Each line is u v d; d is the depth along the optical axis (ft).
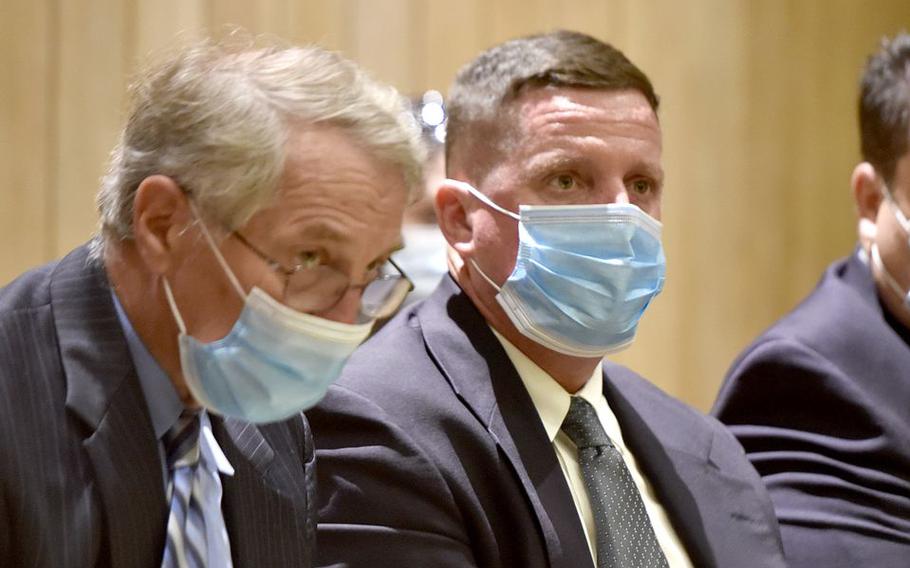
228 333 10.34
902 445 17.48
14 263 20.83
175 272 10.33
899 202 18.40
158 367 10.64
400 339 14.82
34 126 20.98
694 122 26.09
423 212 20.38
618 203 14.70
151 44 21.71
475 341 14.79
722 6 26.27
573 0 25.05
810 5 26.94
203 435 10.94
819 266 26.99
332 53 10.99
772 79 26.66
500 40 24.40
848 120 27.22
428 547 13.11
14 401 9.78
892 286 18.53
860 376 18.02
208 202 10.15
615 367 16.76
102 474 9.94
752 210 26.48
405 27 23.71
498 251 14.94
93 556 9.86
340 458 13.42
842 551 17.16
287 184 10.22
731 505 15.65
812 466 17.84
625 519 14.49
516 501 13.79
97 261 10.66
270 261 10.27
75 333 10.28
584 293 14.46
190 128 10.20
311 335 10.41
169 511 10.58
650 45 25.75
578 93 14.97
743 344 26.35
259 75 10.39
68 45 21.21
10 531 9.54
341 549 13.07
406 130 10.80
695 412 16.62
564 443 14.90
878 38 27.40
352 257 10.48
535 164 14.79
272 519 11.49
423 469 13.39
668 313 25.85
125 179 10.44
